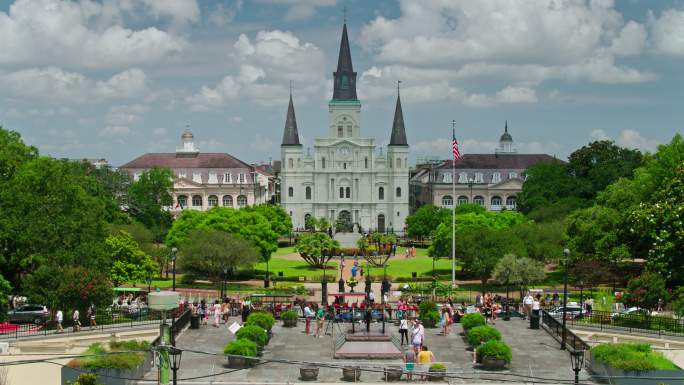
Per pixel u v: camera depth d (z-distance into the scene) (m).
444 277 96.31
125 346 42.28
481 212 130.12
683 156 79.50
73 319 54.09
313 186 183.88
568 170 135.12
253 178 183.75
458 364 44.47
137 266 77.38
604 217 83.38
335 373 42.31
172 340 44.03
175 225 101.44
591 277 75.38
